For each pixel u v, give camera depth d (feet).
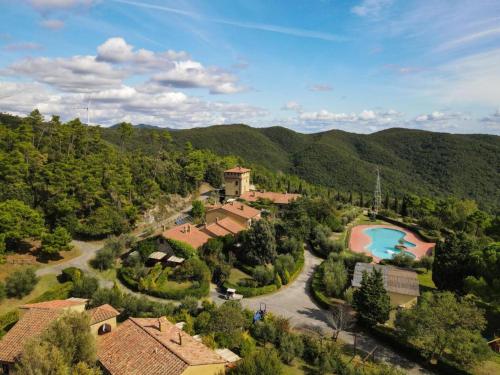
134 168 332.80
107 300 148.66
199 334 131.85
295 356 130.00
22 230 196.54
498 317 169.58
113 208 266.16
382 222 403.75
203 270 193.26
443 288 195.31
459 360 127.85
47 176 243.81
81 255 222.48
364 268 201.87
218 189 433.89
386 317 153.38
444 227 369.91
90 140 351.05
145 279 184.96
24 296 162.81
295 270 221.66
